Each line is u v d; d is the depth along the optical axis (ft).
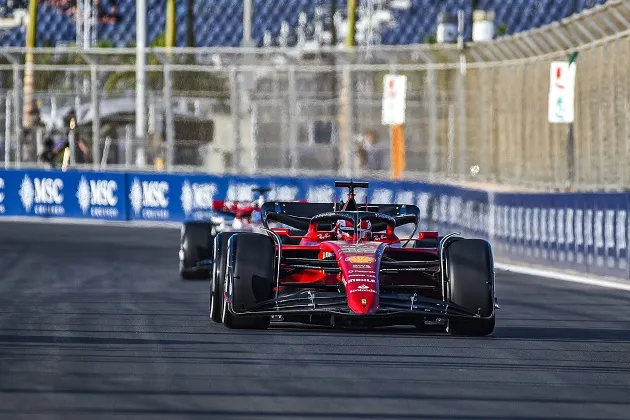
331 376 95.91
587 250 219.41
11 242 285.64
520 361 107.65
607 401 86.84
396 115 351.05
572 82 275.39
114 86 403.54
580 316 153.28
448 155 362.33
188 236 200.13
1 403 81.82
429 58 355.56
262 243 127.34
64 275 209.56
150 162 392.47
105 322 137.08
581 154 298.76
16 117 378.73
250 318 127.85
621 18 265.95
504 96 340.18
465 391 89.81
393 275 136.87
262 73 382.01
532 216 240.32
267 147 380.58
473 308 123.24
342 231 133.59
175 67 366.02
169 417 77.20
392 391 88.99
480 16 404.57
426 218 296.51
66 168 383.04
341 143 379.14
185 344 115.85
